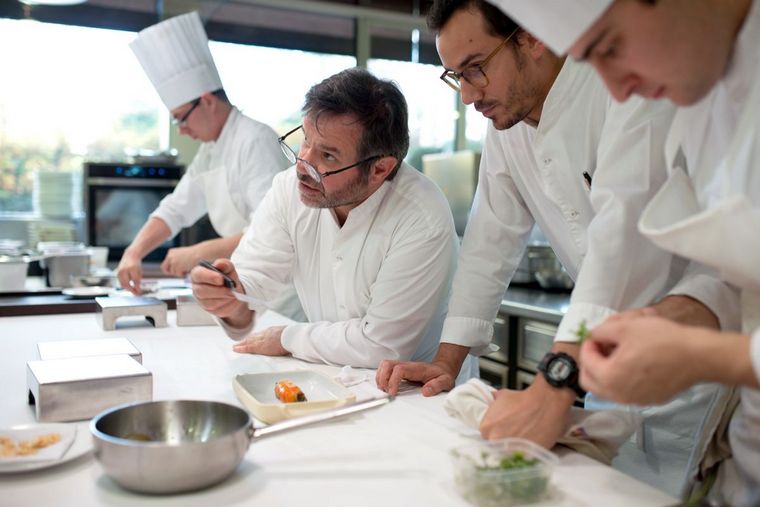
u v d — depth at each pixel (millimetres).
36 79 4160
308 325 1648
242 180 2703
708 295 1029
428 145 5215
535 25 908
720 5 867
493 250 1674
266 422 1187
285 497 886
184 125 2789
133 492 896
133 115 4410
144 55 2682
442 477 951
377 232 1705
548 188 1509
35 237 3955
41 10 4098
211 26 4465
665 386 801
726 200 819
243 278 1758
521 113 1439
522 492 869
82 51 4230
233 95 4555
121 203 3871
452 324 1622
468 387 1141
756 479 1047
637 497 898
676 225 855
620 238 1148
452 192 4234
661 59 847
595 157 1423
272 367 1561
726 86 966
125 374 1224
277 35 4656
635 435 1508
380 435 1114
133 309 1977
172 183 3943
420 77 5141
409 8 4875
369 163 1601
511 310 2936
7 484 919
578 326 1103
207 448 877
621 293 1144
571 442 1067
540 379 1066
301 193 1647
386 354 1589
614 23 837
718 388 1187
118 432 999
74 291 2445
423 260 1631
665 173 1174
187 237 3908
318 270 1835
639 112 1194
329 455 1028
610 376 815
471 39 1343
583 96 1404
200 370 1521
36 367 1269
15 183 4234
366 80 1620
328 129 1552
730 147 936
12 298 2369
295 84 4738
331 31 4836
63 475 950
